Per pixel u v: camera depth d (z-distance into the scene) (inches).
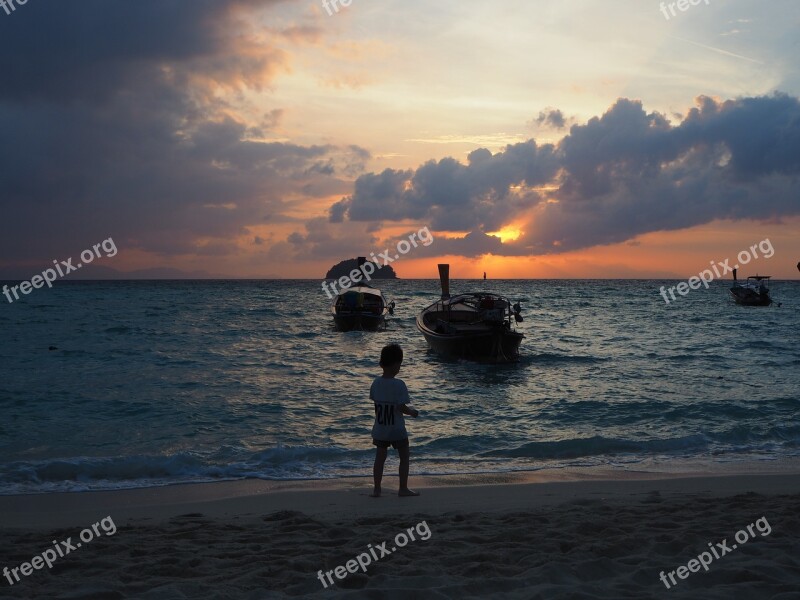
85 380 744.3
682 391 673.6
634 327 1581.0
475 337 908.0
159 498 309.7
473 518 245.4
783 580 167.8
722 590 158.7
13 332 1366.9
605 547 196.2
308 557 193.5
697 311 2284.7
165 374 794.8
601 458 406.6
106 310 2224.4
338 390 679.7
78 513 279.9
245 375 789.9
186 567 185.6
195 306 2506.2
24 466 368.8
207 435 477.4
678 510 254.5
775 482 331.9
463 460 402.0
